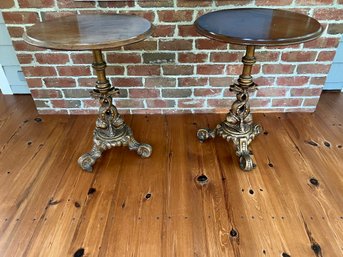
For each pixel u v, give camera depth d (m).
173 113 1.82
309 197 1.26
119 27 1.10
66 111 1.82
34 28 1.12
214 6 1.42
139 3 1.41
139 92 1.72
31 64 1.60
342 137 1.61
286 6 1.44
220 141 1.60
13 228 1.14
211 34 1.02
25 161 1.46
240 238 1.10
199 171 1.40
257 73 1.65
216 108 1.80
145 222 1.16
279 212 1.19
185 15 1.44
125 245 1.08
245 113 1.39
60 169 1.42
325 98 1.98
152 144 1.58
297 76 1.66
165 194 1.28
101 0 1.40
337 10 1.43
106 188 1.31
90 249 1.07
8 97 2.03
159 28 1.48
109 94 1.32
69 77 1.66
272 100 1.77
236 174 1.38
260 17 1.19
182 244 1.08
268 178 1.36
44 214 1.20
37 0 1.40
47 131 1.69
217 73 1.64
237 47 1.54
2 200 1.25
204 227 1.14
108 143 1.42
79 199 1.26
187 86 1.70
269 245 1.07
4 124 1.75
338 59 1.89
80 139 1.62
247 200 1.25
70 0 1.40
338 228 1.13
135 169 1.42
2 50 1.82
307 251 1.05
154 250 1.06
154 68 1.62
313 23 1.11
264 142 1.58
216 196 1.27
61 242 1.09
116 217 1.18
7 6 1.41
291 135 1.63
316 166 1.42
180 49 1.55
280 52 1.56
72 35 1.02
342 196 1.26
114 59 1.58
